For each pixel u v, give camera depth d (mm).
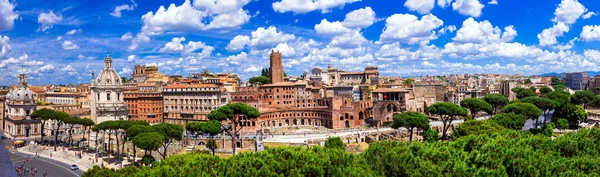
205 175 59906
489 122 145500
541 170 66000
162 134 148875
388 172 69062
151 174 62500
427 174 65188
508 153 70250
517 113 186625
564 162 69812
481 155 71875
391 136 187125
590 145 84062
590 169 67562
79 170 156500
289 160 62125
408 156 70562
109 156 173375
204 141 183875
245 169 60281
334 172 60281
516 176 66375
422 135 189500
